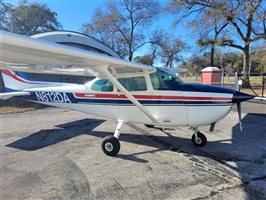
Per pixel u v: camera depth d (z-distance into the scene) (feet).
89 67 11.68
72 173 10.78
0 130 19.38
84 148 14.47
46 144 15.38
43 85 18.20
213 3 49.67
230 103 12.46
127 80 14.28
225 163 11.67
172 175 10.37
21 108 31.45
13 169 11.31
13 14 74.02
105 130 18.98
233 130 18.30
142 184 9.59
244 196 8.47
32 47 7.03
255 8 44.06
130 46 89.71
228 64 150.20
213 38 61.52
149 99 13.84
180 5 56.85
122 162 12.06
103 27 89.25
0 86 41.93
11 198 8.63
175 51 111.96
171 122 13.67
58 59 9.41
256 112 26.12
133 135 17.20
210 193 8.73
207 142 15.21
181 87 13.28
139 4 85.71
